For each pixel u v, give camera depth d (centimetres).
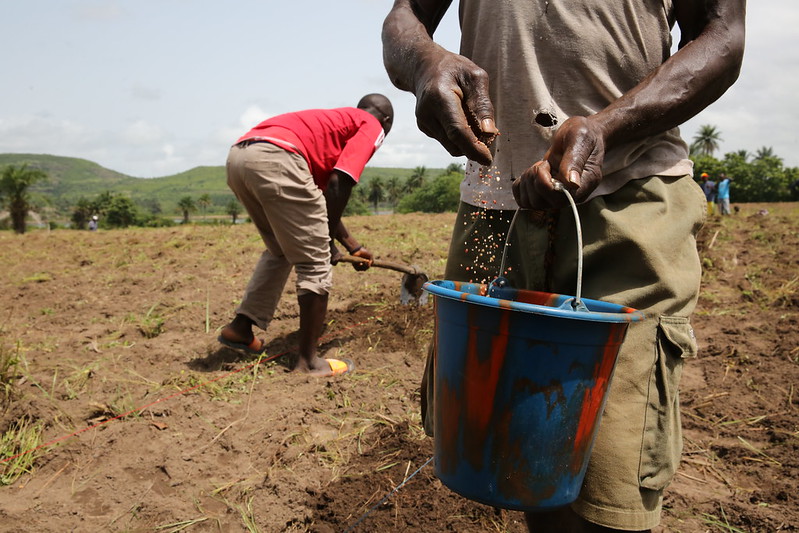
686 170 173
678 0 166
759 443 321
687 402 368
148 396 351
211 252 873
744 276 659
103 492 269
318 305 379
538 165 145
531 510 143
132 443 302
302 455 298
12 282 687
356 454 302
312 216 368
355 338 454
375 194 16612
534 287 184
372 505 262
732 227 1116
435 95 152
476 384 139
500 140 181
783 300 557
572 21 167
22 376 375
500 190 183
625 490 154
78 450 296
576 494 147
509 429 138
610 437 155
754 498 272
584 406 139
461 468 145
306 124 372
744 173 9012
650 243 162
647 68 172
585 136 142
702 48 154
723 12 158
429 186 12588
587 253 169
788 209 2156
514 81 175
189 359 413
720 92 158
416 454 298
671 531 250
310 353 388
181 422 322
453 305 142
